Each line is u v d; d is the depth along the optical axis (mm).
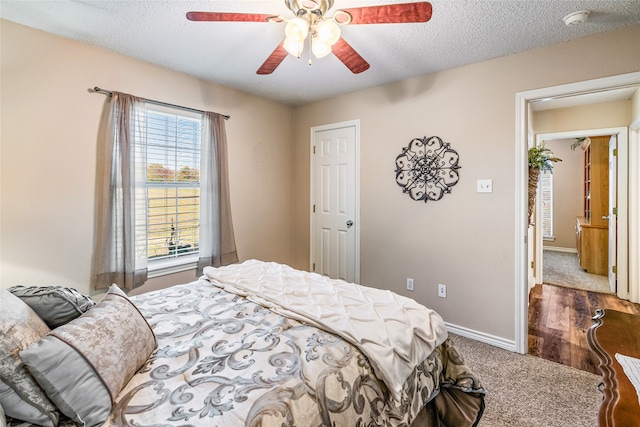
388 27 2027
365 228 3352
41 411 839
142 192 2527
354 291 1774
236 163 3346
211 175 3010
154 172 2734
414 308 1574
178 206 2914
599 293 3881
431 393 1392
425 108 2873
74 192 2258
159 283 2732
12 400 827
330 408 973
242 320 1474
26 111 2049
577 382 2020
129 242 2424
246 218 3477
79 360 898
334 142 3627
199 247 2992
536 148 3053
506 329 2488
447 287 2791
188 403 904
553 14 1870
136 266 2514
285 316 1510
